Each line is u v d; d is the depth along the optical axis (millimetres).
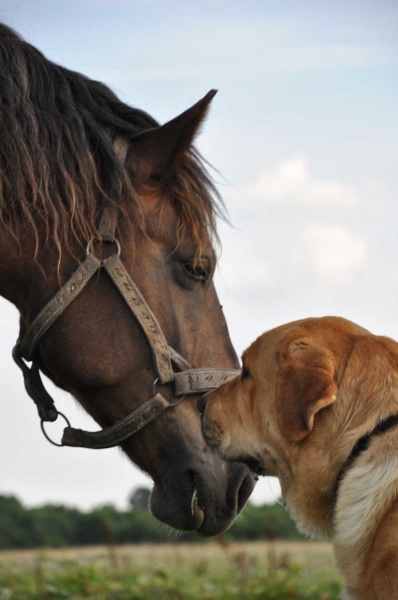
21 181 6887
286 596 12305
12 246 6980
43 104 7191
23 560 17531
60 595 12602
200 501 7164
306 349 6484
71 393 7605
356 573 6191
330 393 6043
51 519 28312
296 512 6781
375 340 6730
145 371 7180
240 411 7043
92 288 7098
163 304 7266
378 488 6121
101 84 7926
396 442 6188
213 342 7504
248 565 14211
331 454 6449
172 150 7344
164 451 7246
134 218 7184
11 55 7270
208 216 7543
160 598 12398
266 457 6973
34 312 7141
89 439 7289
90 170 7086
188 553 18297
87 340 7086
